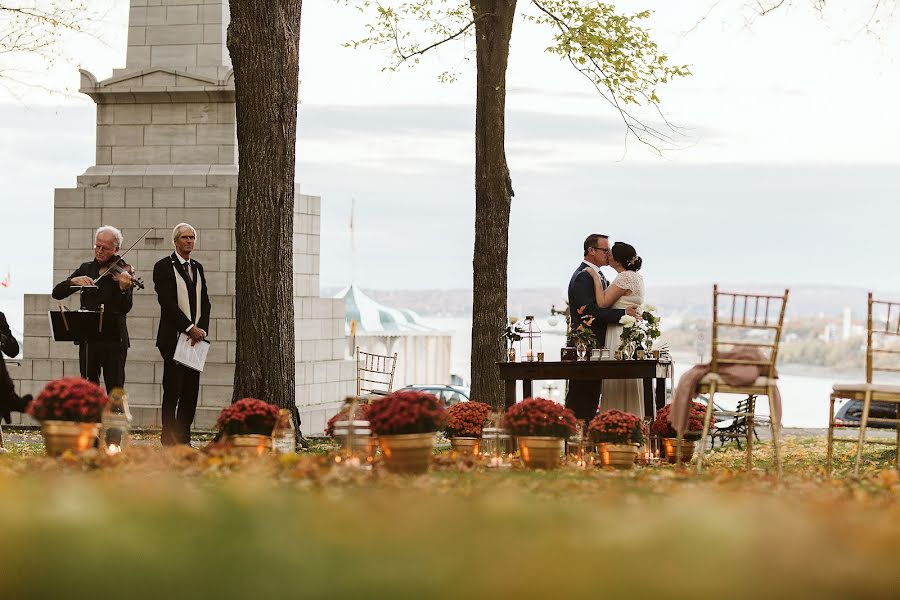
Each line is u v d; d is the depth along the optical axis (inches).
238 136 651.5
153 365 836.6
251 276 643.5
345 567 199.0
